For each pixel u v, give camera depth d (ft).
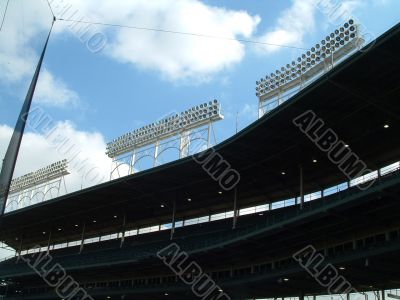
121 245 180.75
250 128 109.60
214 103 159.63
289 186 141.28
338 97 94.17
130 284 175.01
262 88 143.64
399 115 98.53
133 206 176.55
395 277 106.32
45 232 225.56
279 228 111.04
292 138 113.19
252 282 126.31
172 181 148.77
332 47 118.32
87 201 175.22
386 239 103.30
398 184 84.17
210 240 135.54
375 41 77.30
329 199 104.12
